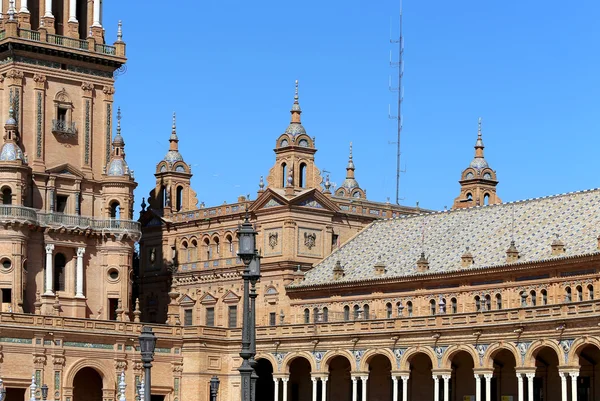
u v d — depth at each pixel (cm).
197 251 15288
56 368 12606
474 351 11069
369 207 14850
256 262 6153
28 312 13575
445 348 11344
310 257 14212
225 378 13575
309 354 12650
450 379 12088
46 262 13712
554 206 12406
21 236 13412
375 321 12025
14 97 13850
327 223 14412
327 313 13525
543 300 11400
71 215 13975
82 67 14388
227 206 14900
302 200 14200
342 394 13112
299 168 14350
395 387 11781
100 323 12975
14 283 13312
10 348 12331
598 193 12138
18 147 13638
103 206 14300
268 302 14212
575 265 11081
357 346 12188
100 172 14450
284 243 14100
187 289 15325
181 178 15900
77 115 14325
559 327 10300
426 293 12494
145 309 15900
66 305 13825
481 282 11975
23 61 13938
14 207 13362
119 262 14175
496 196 15712
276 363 12950
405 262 13000
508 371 11619
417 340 11606
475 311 11944
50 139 14075
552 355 11212
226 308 14762
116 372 13038
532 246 11794
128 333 13150
